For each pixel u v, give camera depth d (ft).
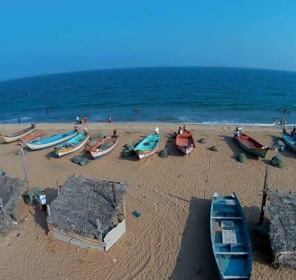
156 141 108.27
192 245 57.72
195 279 50.24
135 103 226.17
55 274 52.70
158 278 50.83
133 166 93.56
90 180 65.00
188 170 88.84
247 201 71.00
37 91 365.20
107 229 57.72
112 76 638.94
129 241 59.57
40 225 65.72
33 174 91.91
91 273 52.49
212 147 103.86
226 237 55.62
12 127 161.07
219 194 74.95
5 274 53.26
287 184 79.46
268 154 99.04
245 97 243.81
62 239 60.29
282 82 417.08
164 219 65.72
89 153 104.27
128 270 52.80
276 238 49.83
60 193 63.05
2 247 59.82
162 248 57.36
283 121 161.79
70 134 121.49
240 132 115.65
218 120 167.12
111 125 151.12
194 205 70.44
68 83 480.23
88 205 59.41
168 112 191.62
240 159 93.35
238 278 45.80
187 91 289.53
